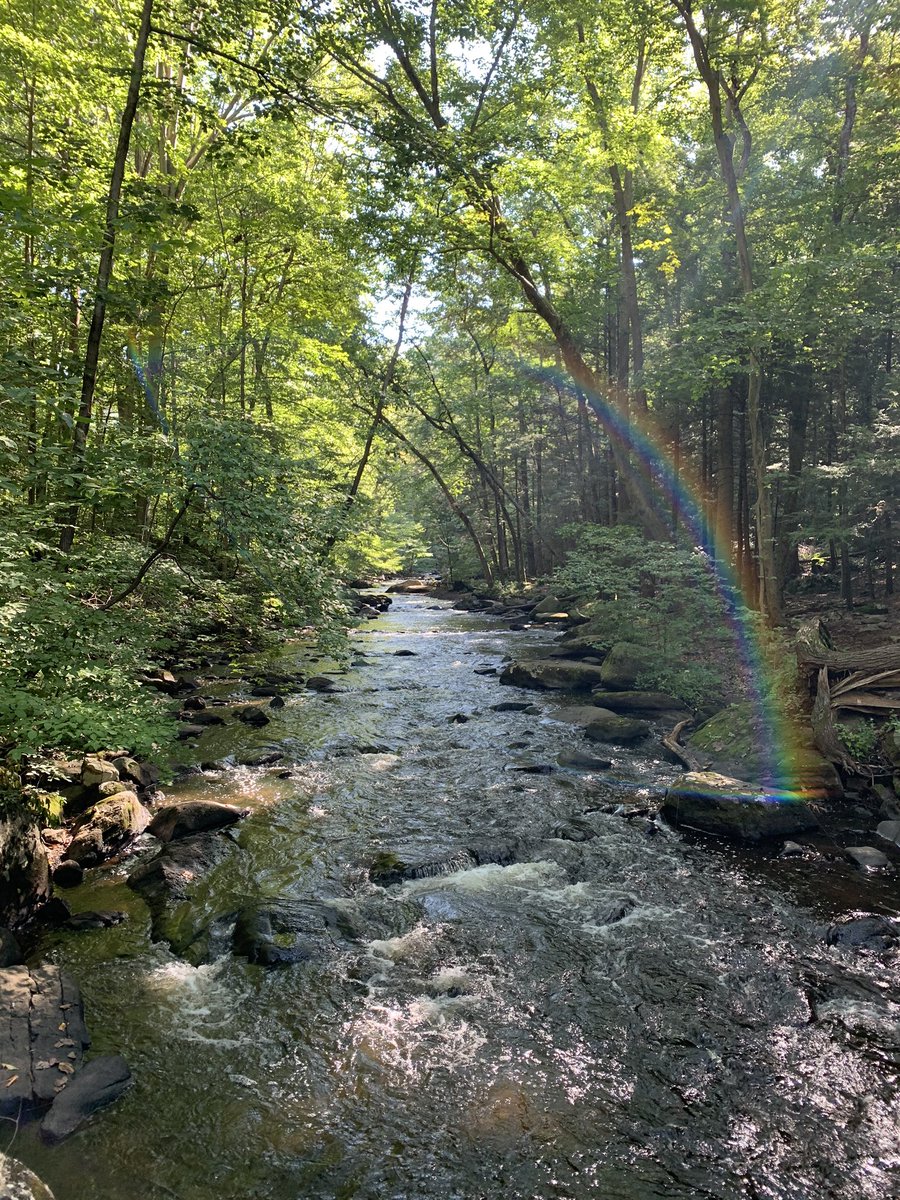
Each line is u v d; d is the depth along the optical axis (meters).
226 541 8.06
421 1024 4.64
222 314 18.61
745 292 15.20
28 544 6.02
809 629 11.34
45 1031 4.26
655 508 19.94
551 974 5.19
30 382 6.82
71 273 7.46
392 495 52.84
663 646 14.34
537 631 24.91
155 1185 3.42
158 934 5.60
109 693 6.17
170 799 8.38
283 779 9.27
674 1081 4.14
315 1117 3.87
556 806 8.51
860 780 8.73
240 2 9.58
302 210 17.36
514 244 17.20
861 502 16.38
